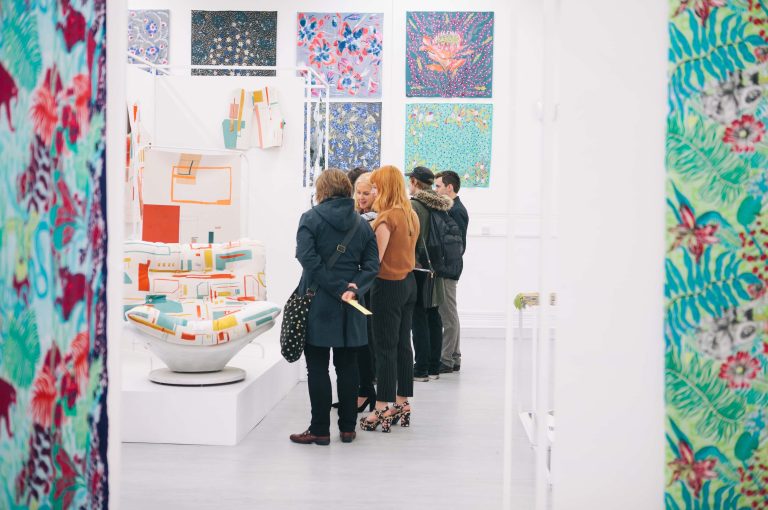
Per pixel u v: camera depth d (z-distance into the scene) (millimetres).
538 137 9727
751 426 2645
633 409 2717
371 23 9742
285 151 6906
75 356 2826
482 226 9789
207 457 4469
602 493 2730
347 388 4871
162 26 9734
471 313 9836
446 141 9797
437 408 5883
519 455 4664
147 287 5691
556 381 2734
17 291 2822
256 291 5887
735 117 2633
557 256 2729
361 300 4766
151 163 6266
